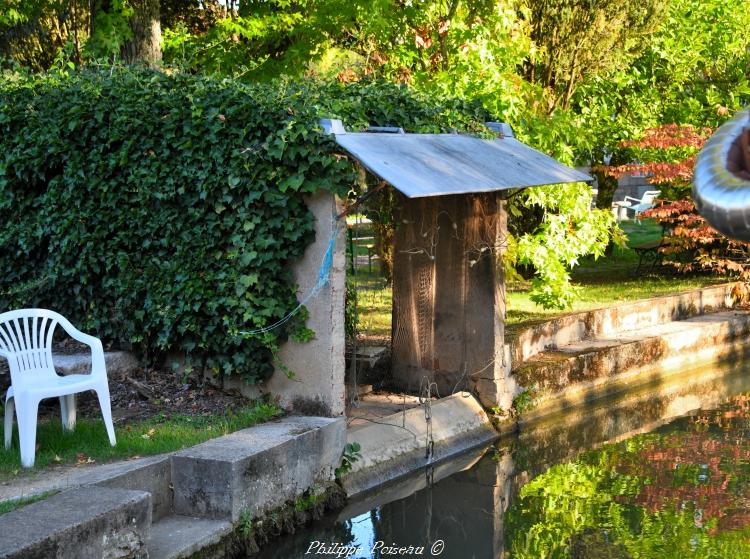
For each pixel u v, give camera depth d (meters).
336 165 6.77
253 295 7.09
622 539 6.49
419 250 8.78
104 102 7.65
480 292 9.07
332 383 7.06
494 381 9.11
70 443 6.23
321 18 11.17
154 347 7.76
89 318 7.98
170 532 5.61
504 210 8.98
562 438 9.32
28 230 8.07
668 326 12.98
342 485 7.02
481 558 6.16
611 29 12.65
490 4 10.82
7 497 5.15
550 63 12.73
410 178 6.42
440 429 8.50
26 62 13.38
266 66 11.58
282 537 6.23
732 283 14.85
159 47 10.48
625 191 28.52
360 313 11.52
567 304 11.42
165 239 7.41
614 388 11.21
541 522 6.88
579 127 12.70
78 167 7.75
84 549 4.53
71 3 12.55
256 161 6.96
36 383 6.21
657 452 8.81
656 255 17.00
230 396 7.46
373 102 7.87
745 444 9.05
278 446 6.23
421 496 7.52
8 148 8.12
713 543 6.34
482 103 9.62
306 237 7.04
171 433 6.50
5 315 6.20
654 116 15.80
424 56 11.38
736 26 16.61
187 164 7.27
